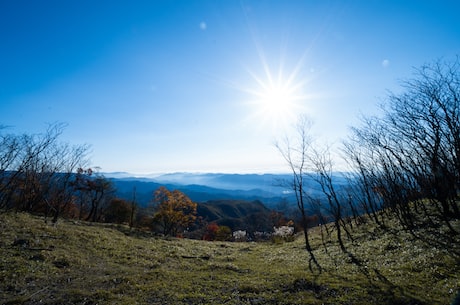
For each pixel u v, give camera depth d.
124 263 21.20
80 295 13.23
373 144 34.12
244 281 16.77
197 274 18.64
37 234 23.62
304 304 12.47
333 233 39.84
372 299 12.45
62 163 41.88
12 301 11.98
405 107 24.12
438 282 13.73
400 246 22.12
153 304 12.76
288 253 30.48
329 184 31.86
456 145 20.73
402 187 31.27
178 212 56.38
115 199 69.69
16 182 36.88
